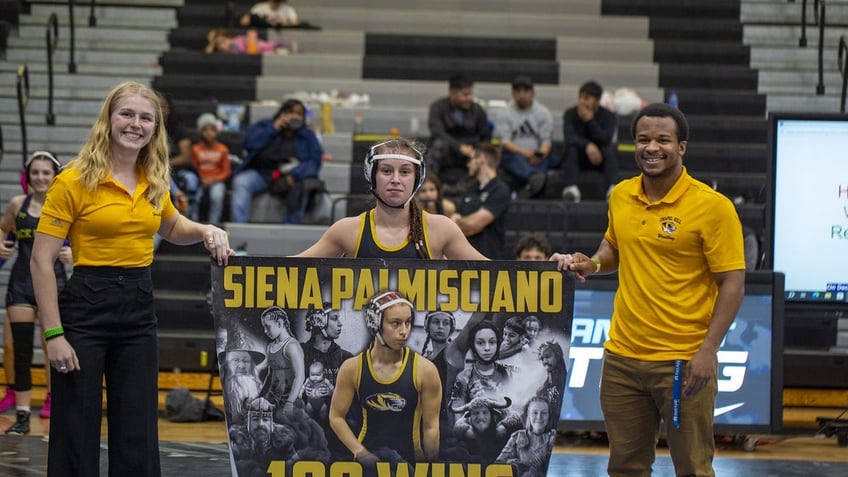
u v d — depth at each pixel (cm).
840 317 917
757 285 764
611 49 1328
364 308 459
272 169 1101
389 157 459
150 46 1324
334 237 474
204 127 1094
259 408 459
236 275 461
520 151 1115
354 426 459
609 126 1106
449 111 1117
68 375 472
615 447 489
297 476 459
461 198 964
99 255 474
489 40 1336
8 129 1195
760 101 1252
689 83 1292
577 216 1068
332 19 1369
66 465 473
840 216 822
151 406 487
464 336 460
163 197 486
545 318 461
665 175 474
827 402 942
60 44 1299
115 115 469
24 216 799
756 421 763
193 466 673
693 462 471
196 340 943
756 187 1139
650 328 474
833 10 1351
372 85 1274
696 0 1372
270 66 1300
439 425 459
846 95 1221
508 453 459
